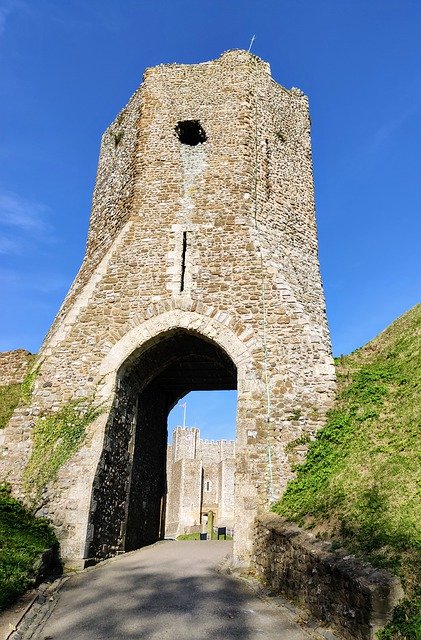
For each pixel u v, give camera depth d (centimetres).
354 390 989
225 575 858
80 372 1102
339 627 532
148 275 1170
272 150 1359
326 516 704
